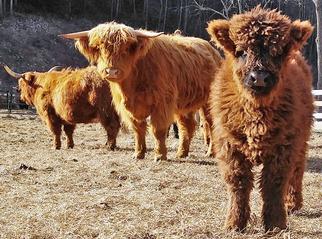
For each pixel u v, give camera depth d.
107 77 4.67
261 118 2.61
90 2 29.41
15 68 20.98
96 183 4.11
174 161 5.27
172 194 3.73
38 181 4.16
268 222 2.73
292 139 2.69
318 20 11.98
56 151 6.22
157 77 5.02
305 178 4.38
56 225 2.94
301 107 2.81
